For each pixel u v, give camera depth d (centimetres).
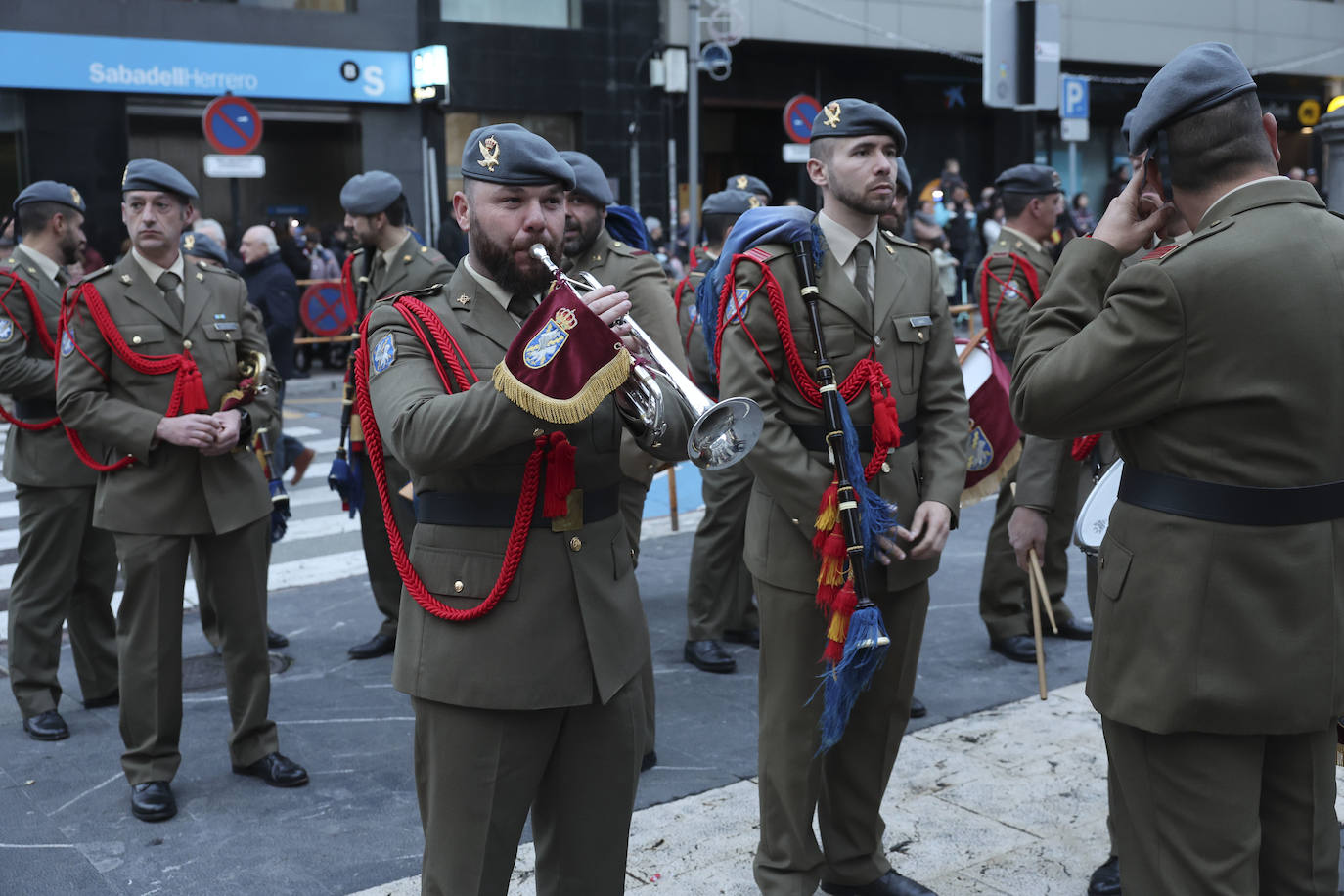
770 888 315
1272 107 2458
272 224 1594
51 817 385
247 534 407
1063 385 228
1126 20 2231
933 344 331
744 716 462
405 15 1669
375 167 1686
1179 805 226
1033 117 2219
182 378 394
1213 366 215
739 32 1780
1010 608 530
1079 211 1991
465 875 247
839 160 317
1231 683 218
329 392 1369
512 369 224
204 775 417
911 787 393
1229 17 2331
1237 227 217
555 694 243
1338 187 522
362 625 591
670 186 1862
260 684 413
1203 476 220
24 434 457
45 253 473
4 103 1479
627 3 1814
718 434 239
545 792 261
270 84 1597
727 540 510
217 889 338
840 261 322
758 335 309
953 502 316
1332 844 231
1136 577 228
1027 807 377
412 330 251
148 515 388
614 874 260
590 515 254
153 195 397
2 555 740
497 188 243
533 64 1764
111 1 1496
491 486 245
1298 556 216
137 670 386
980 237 1820
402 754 432
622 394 235
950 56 2142
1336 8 2442
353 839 368
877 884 324
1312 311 212
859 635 285
